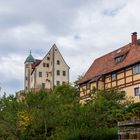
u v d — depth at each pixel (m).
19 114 37.44
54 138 34.53
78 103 37.62
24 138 37.50
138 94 49.16
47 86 95.88
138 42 56.66
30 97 38.69
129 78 51.16
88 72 64.25
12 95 39.62
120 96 43.81
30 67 100.44
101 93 42.78
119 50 59.97
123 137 17.28
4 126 37.44
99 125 34.50
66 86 58.41
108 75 56.16
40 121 37.19
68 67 99.44
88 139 32.03
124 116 35.44
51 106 37.94
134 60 50.38
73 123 34.75
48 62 97.94
